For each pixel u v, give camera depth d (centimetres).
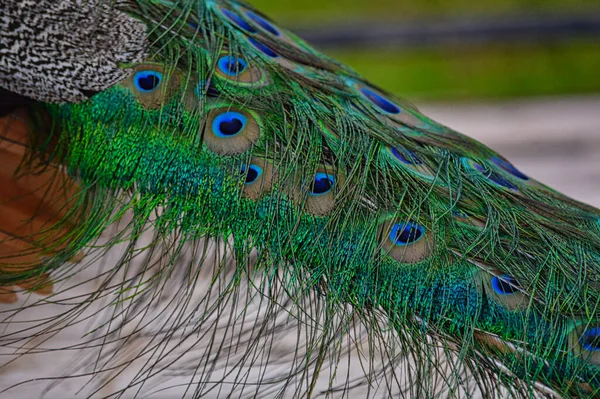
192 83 191
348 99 195
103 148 191
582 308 185
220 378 196
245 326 195
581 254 187
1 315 199
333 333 188
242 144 189
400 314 187
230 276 194
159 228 190
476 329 186
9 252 194
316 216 188
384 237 187
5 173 194
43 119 193
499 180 192
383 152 190
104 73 191
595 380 185
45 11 191
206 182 189
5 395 196
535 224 189
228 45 194
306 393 191
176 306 191
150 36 193
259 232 188
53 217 194
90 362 197
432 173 190
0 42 190
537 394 186
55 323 195
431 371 187
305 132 190
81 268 196
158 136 190
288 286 188
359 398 195
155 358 197
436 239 187
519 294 185
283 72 194
